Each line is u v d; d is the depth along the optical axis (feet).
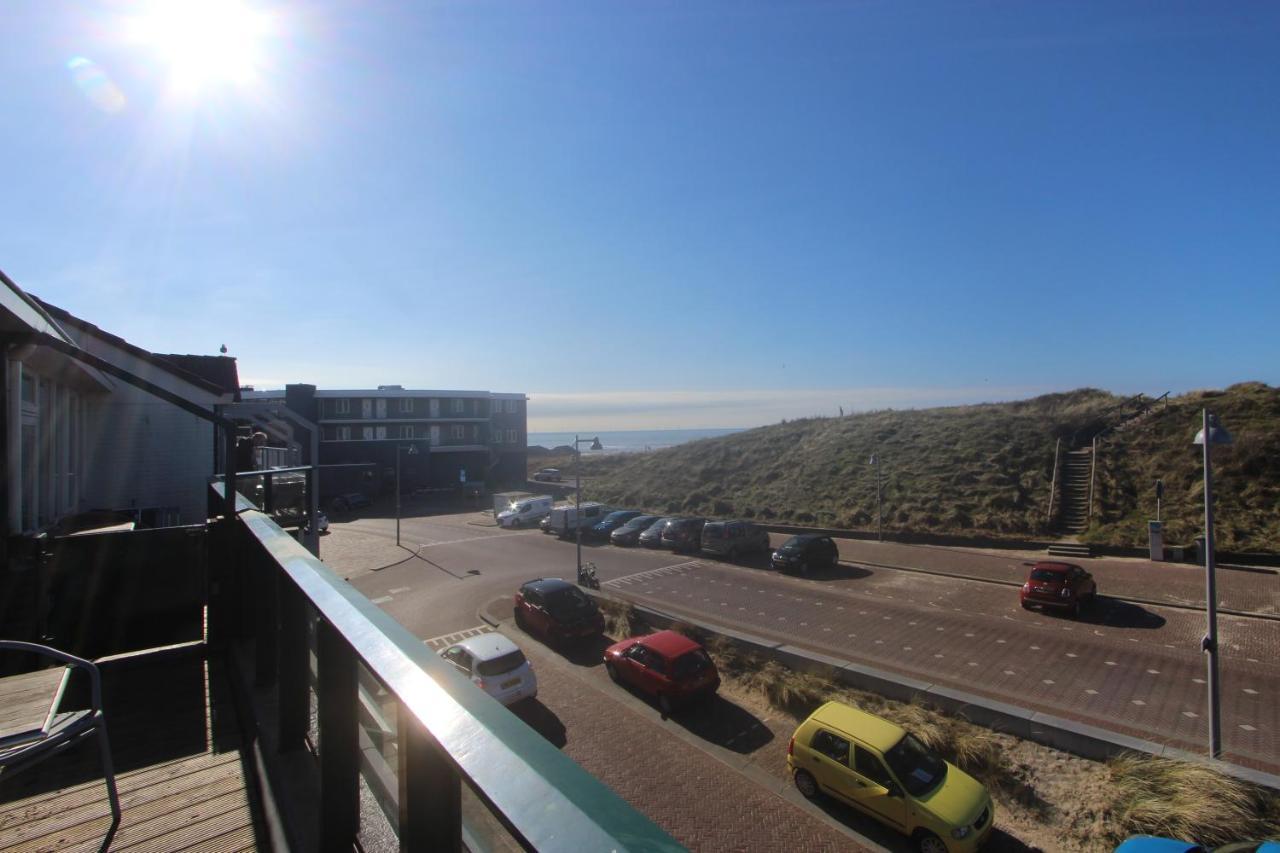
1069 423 112.98
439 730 3.49
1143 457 96.32
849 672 44.42
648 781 35.60
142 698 13.53
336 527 138.41
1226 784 28.86
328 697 6.54
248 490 24.54
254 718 10.89
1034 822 30.83
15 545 14.89
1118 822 29.17
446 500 185.26
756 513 116.67
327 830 6.66
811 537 82.38
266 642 12.47
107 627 15.70
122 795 9.86
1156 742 36.29
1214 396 105.50
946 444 120.16
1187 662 47.34
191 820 9.15
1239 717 38.86
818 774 33.17
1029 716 36.73
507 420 215.72
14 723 11.64
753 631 58.80
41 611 15.03
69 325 46.55
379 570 91.81
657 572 85.20
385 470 193.36
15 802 9.64
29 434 29.14
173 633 16.31
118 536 15.93
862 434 138.31
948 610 62.54
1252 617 56.13
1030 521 88.69
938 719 38.09
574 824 2.42
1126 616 58.13
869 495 109.81
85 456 43.42
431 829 4.22
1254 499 78.89
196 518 50.85
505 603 71.87
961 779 30.68
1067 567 60.39
